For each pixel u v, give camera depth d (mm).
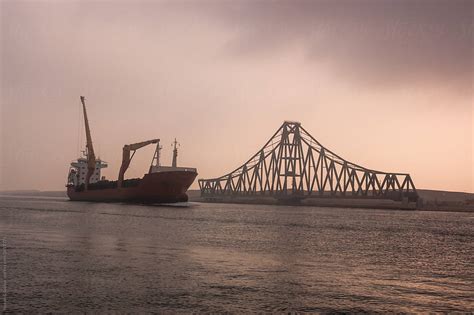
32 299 25734
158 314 23734
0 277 30812
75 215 102312
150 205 156625
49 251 42750
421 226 104812
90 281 30000
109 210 126000
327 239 62219
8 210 124000
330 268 37750
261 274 33906
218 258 40938
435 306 26453
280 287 29797
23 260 37250
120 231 64750
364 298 27719
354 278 33688
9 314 23234
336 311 25062
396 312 25188
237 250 47000
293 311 24828
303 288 29703
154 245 49156
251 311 24562
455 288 31438
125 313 23766
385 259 44688
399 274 36344
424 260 45344
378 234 75688
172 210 134625
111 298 26219
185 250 45656
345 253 47781
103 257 39625
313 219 117438
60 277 31016
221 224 86500
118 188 161375
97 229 67500
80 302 25344
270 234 67250
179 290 28234
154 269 34500
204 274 33125
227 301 26172
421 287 31375
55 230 65062
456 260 46375
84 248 45375
